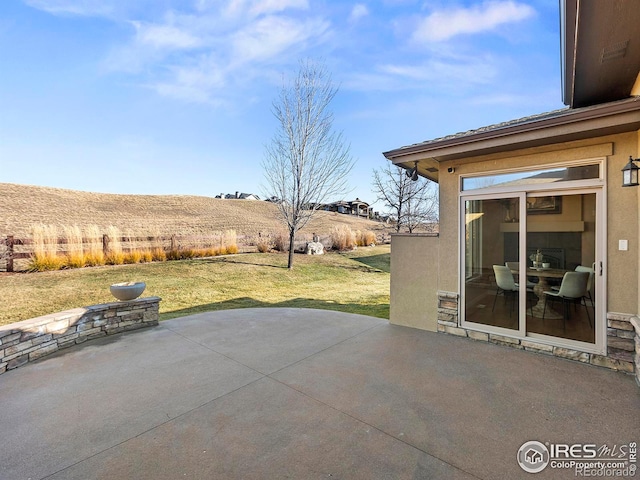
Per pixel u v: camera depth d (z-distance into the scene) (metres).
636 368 3.78
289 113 14.67
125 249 13.91
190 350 4.88
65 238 12.48
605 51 3.86
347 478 2.23
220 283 11.60
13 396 3.47
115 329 5.72
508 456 2.46
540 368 4.12
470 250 5.38
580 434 2.74
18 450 2.56
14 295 8.61
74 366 4.29
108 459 2.45
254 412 3.11
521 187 4.83
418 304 5.93
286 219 15.05
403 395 3.43
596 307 4.23
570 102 5.29
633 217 3.96
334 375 3.95
